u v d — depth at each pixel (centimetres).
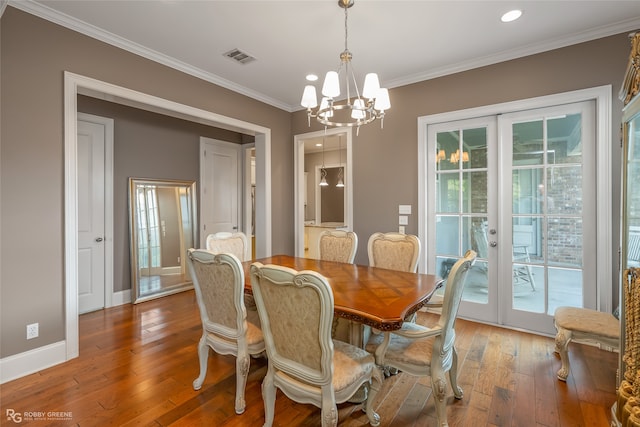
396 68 329
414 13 235
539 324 293
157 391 204
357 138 396
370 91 204
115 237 379
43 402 192
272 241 435
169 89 312
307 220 837
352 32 262
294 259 300
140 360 244
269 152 427
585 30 257
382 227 377
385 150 374
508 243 307
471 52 295
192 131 464
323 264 274
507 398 196
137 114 401
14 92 217
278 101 432
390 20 244
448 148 339
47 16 230
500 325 311
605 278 257
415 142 352
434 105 339
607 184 256
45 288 232
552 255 287
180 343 274
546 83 281
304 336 142
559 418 178
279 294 145
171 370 230
